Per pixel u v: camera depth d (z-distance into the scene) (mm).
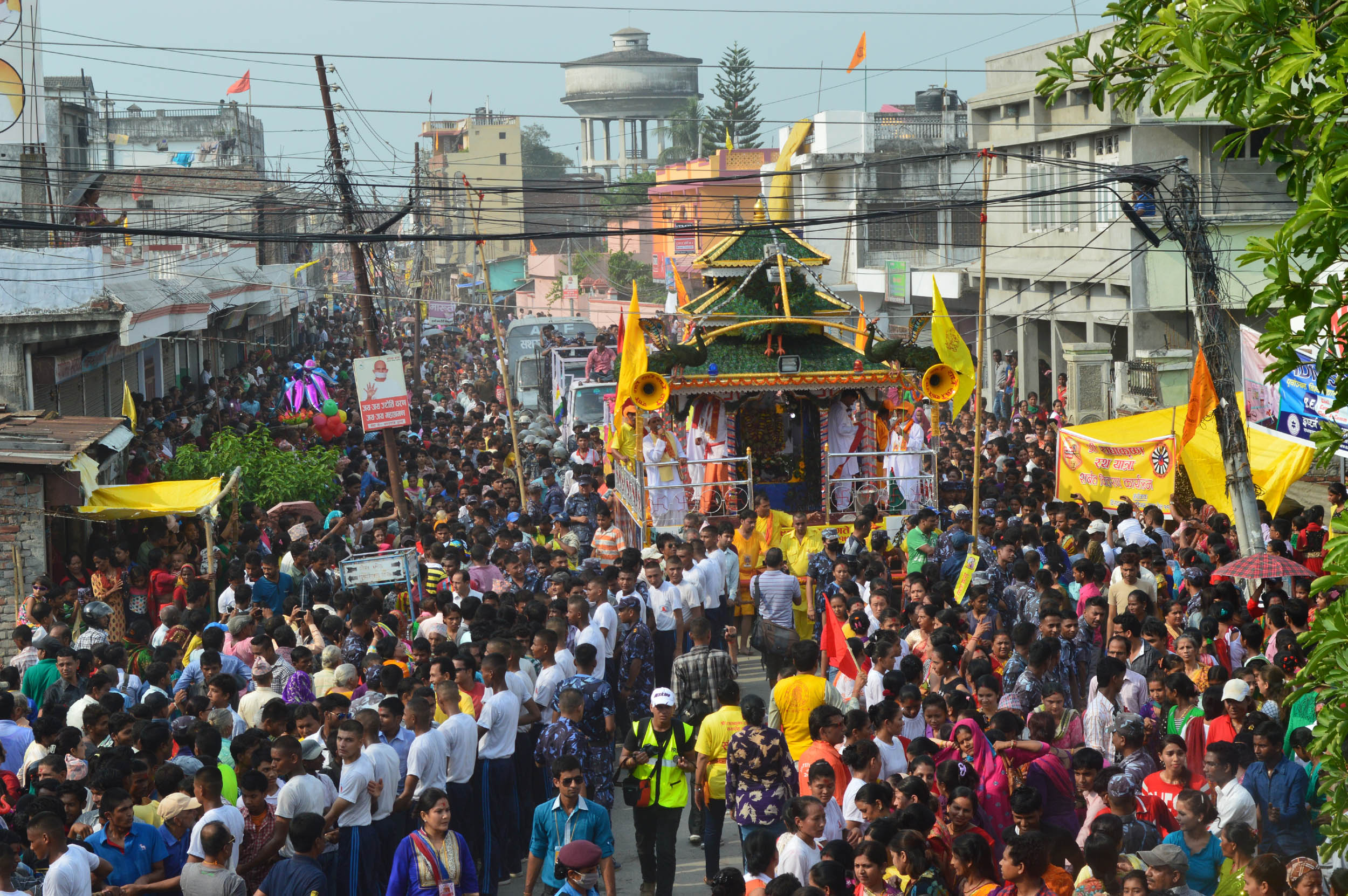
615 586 14281
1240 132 5184
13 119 26625
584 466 22609
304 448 28547
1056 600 12289
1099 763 8727
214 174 48375
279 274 46719
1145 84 6352
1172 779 9031
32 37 26672
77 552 18328
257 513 19188
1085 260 33719
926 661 12281
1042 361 37406
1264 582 15070
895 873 7773
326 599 13922
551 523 19734
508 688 11125
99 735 10125
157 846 8539
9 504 16609
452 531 17906
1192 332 31078
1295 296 4871
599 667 12469
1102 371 30469
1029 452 23016
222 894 7992
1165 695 10414
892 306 43062
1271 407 16922
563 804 9086
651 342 20125
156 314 28531
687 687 11906
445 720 10375
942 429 27422
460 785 10195
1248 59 5090
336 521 19547
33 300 21500
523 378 44719
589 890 8148
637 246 79625
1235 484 16953
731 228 17891
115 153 64375
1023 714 10797
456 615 13031
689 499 20000
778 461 21078
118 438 18562
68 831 8836
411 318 59562
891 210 43875
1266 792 8867
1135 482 18141
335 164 22703
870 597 13516
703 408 20219
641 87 109000
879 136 44656
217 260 35875
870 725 9750
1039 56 36312
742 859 11445
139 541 19016
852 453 19594
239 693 11680
